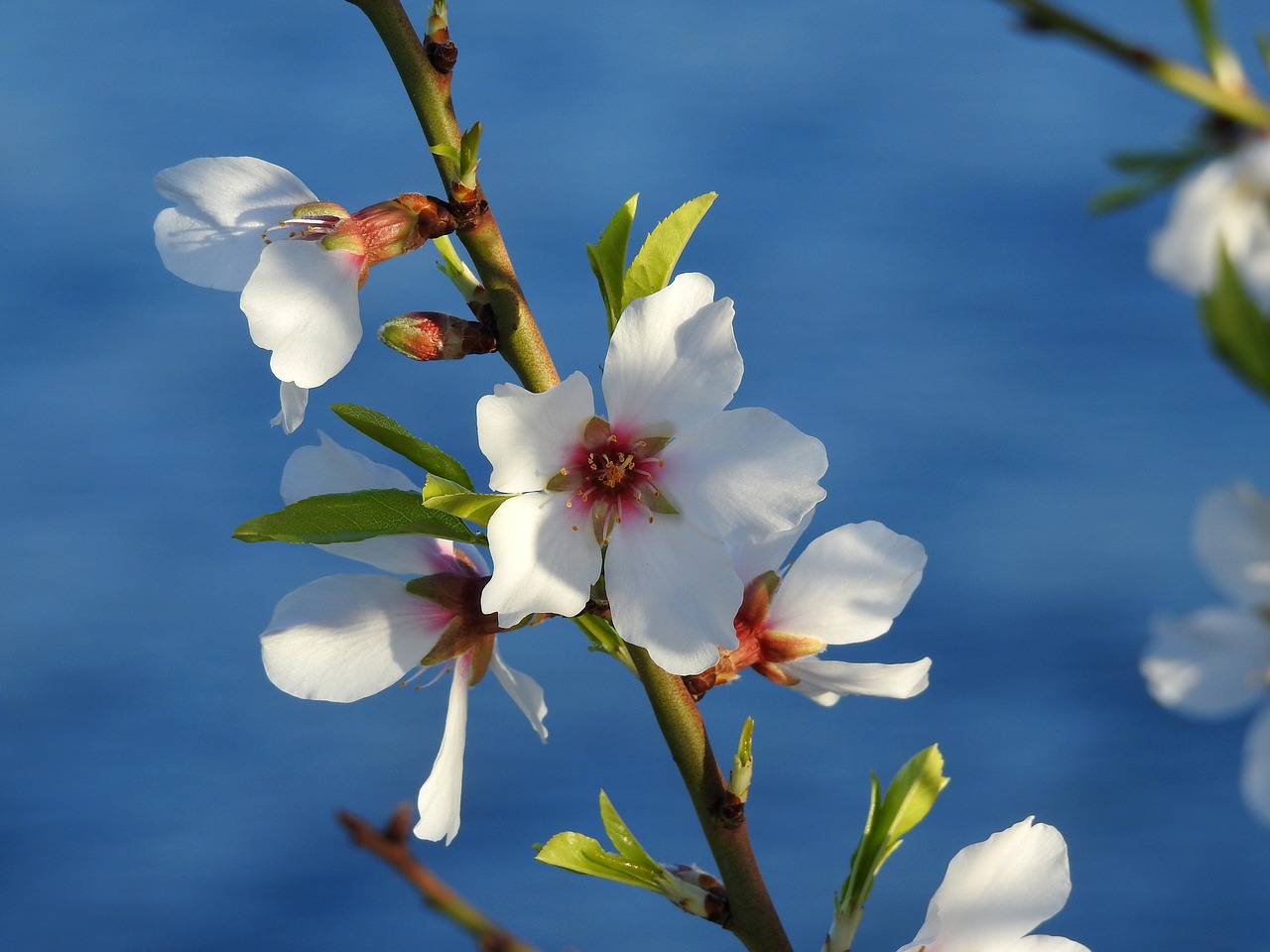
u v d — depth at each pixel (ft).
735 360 1.88
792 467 1.87
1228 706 1.81
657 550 1.88
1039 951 1.89
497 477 1.87
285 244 1.89
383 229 1.89
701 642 1.87
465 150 1.88
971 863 1.89
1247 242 1.79
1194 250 1.79
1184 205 1.79
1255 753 1.80
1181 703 1.81
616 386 1.88
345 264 1.89
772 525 1.87
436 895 1.71
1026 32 1.67
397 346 1.89
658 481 1.88
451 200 1.89
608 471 1.88
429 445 1.89
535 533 1.87
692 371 1.88
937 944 1.89
